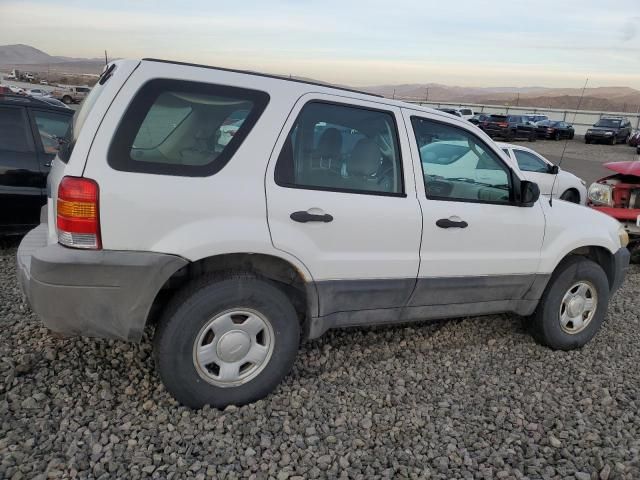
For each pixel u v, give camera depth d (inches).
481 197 147.0
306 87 120.5
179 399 113.7
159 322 111.7
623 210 269.9
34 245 120.6
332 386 133.3
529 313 160.2
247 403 119.9
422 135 137.9
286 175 115.7
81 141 100.3
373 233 125.3
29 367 127.0
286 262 118.0
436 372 146.4
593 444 116.1
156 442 105.2
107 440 104.5
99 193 99.2
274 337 119.1
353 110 126.3
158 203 102.9
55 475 93.3
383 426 118.0
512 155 409.4
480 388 138.9
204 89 109.5
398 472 103.5
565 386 143.3
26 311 162.1
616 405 134.8
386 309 135.0
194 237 105.4
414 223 130.4
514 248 148.9
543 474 105.3
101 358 135.6
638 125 1834.4
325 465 103.3
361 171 126.6
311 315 124.4
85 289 101.4
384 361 149.7
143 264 102.4
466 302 147.3
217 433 109.0
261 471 100.1
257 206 111.2
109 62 125.5
